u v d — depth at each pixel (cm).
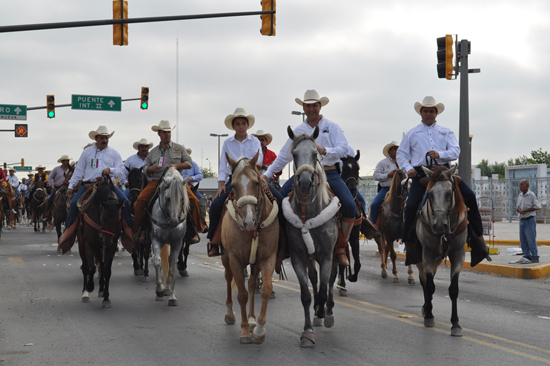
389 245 1138
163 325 745
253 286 689
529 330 706
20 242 2114
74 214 948
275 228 650
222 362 571
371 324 741
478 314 810
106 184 892
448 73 1433
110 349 625
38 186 2678
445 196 655
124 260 1549
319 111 766
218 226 734
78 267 1374
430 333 689
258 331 638
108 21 1434
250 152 833
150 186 983
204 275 1237
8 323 758
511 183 3416
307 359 579
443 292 1012
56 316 804
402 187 1087
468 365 554
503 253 1595
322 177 666
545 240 2055
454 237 690
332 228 665
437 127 805
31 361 580
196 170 1216
